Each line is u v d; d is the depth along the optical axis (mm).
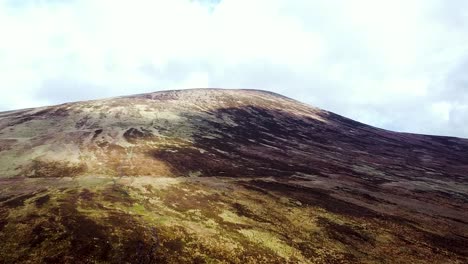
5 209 50656
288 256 46719
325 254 48281
